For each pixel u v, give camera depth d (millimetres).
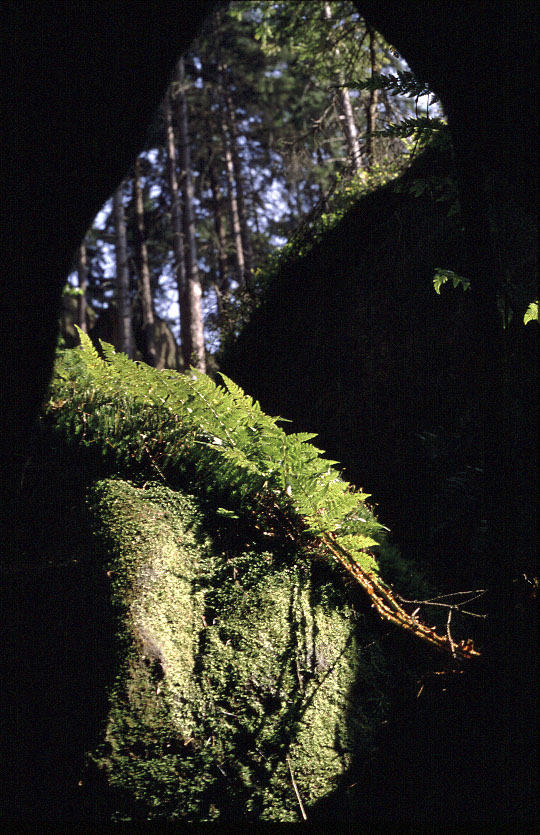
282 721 2232
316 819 2150
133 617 2195
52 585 2289
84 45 1835
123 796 1911
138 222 18484
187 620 2314
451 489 3994
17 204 1865
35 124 1842
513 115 1843
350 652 2566
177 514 2658
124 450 2830
